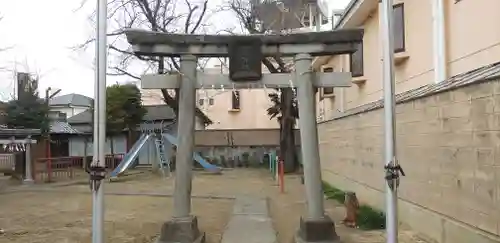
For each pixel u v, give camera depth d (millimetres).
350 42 8008
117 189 18562
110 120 31219
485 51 8141
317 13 19344
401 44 11586
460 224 6633
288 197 15297
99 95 5168
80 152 35500
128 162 24766
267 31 20688
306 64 8070
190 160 8109
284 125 25984
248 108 39344
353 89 16922
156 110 36094
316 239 7668
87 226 10578
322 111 23781
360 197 12656
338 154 16078
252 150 32688
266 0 20344
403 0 11617
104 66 5156
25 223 11031
